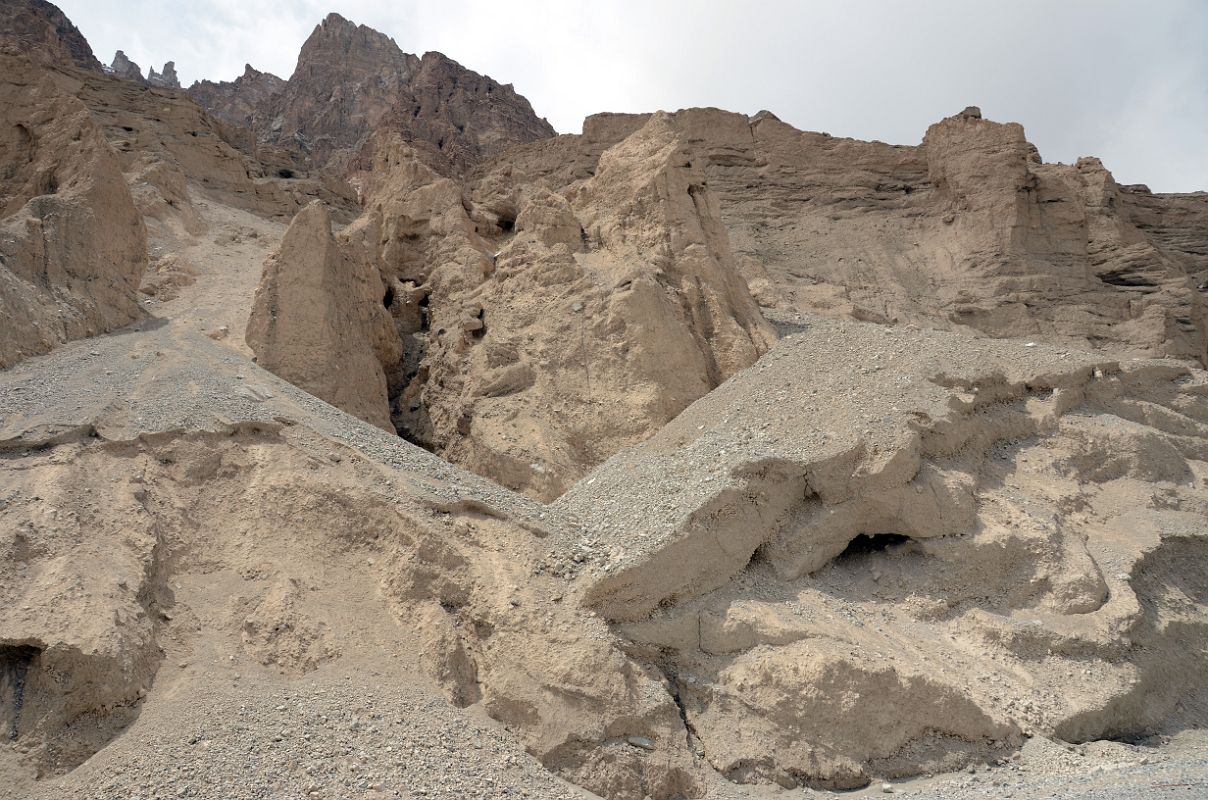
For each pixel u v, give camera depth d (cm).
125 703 952
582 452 1802
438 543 1223
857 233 4906
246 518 1248
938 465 1454
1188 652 1355
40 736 898
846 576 1390
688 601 1228
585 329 1923
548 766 1024
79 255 1877
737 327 2023
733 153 5281
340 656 1091
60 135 2141
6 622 940
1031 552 1361
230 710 971
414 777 930
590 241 2308
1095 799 959
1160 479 1557
